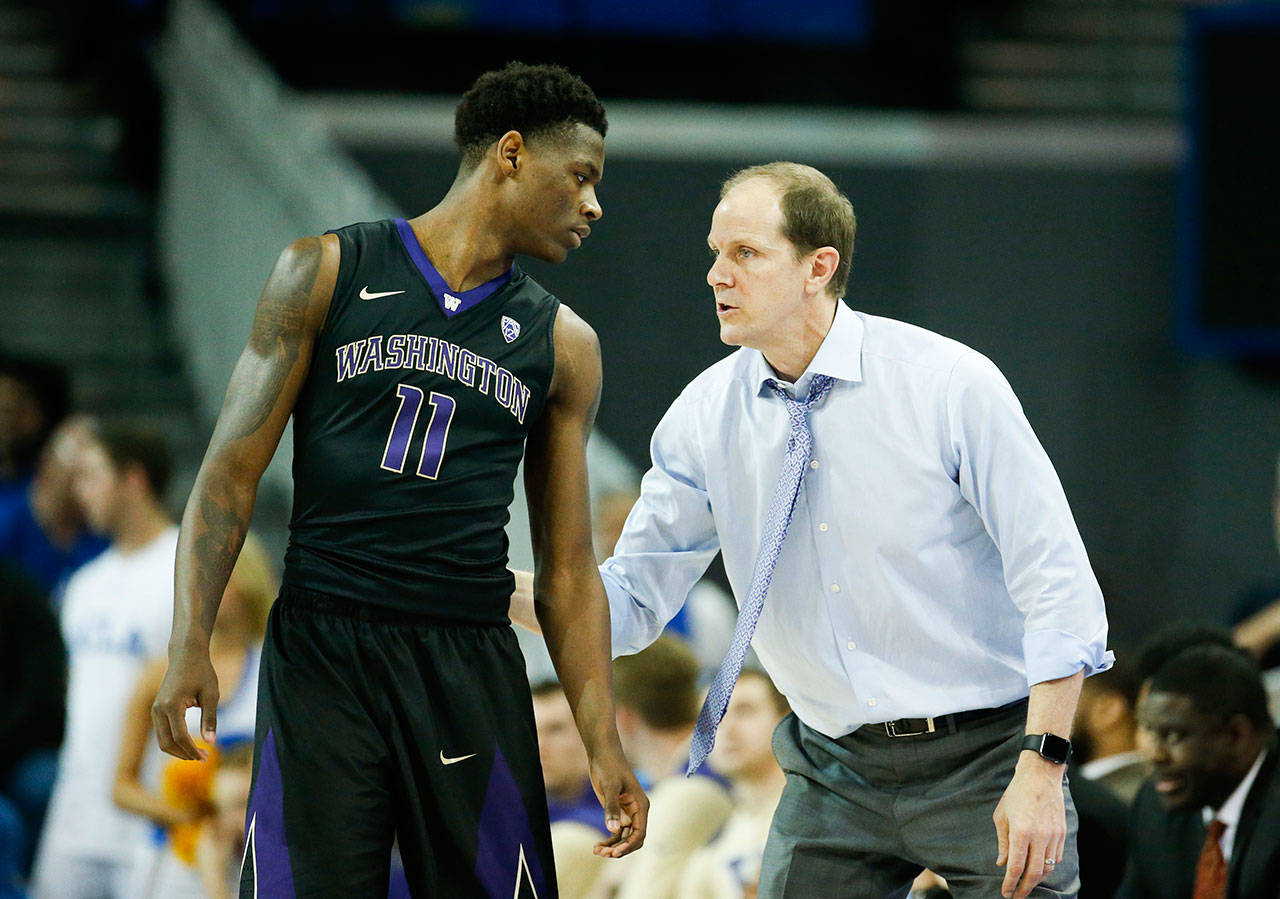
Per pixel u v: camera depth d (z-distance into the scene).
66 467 23.92
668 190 34.00
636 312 33.53
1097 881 12.69
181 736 8.58
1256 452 32.69
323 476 9.05
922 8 38.19
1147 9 38.53
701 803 14.54
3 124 36.03
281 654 9.04
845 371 10.02
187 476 29.34
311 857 8.80
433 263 9.39
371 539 9.05
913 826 10.16
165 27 34.12
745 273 9.97
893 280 33.78
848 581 10.10
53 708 18.62
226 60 32.56
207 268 31.62
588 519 10.02
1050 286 33.62
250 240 30.09
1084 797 12.79
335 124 34.84
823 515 10.10
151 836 17.62
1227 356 32.84
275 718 8.95
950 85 37.41
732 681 10.23
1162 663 13.74
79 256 34.22
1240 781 12.26
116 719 18.80
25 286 33.59
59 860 18.52
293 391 9.06
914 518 9.96
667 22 39.03
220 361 30.62
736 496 10.51
